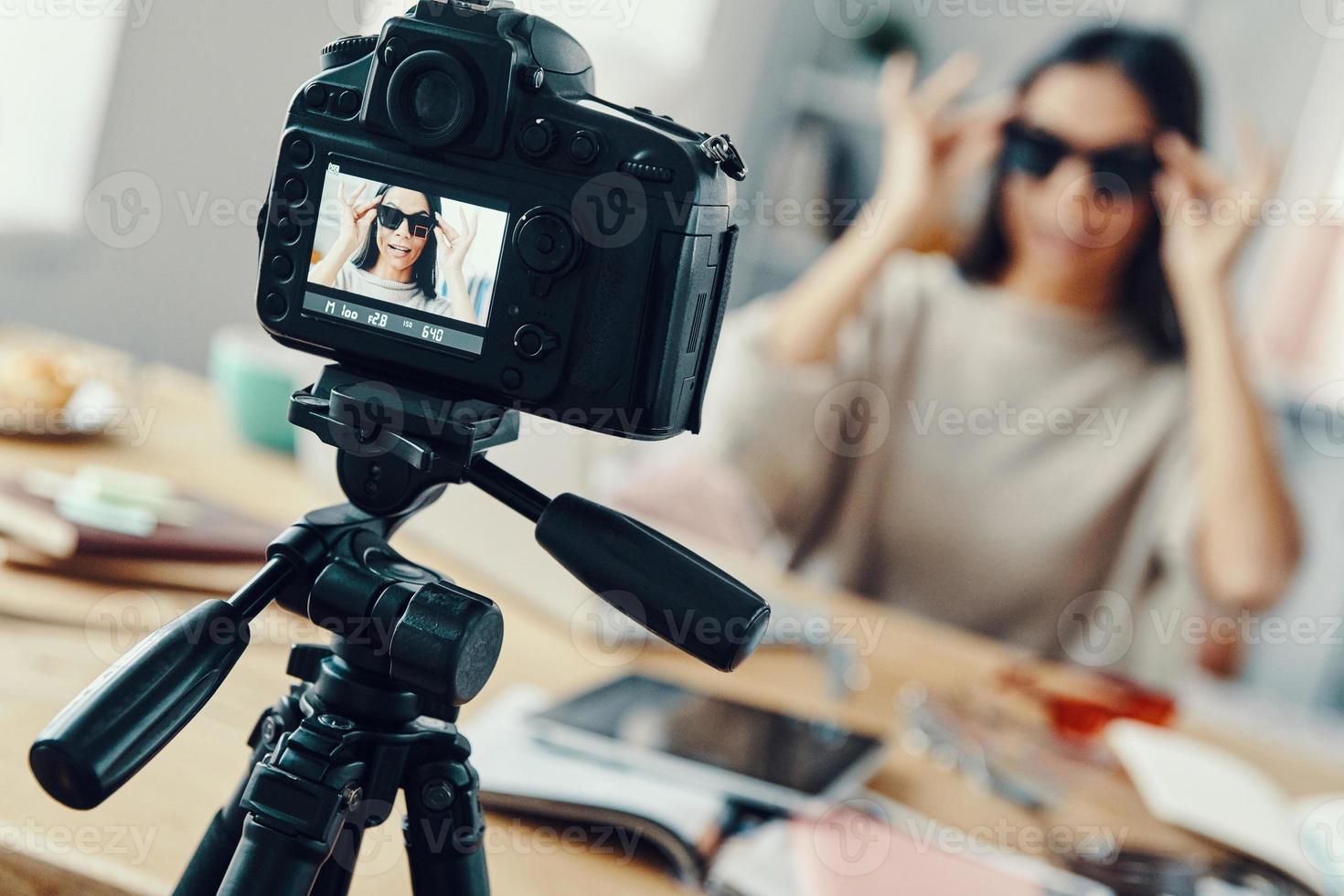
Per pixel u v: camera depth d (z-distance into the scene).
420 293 0.41
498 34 0.39
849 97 2.64
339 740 0.40
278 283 0.43
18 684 0.74
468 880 0.43
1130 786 0.97
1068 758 1.01
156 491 1.06
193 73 2.23
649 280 0.39
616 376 0.40
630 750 0.81
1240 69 2.38
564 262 0.39
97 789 0.34
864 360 2.52
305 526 0.42
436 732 0.43
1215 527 2.34
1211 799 0.93
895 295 2.52
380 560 0.42
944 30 2.56
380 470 0.44
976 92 2.52
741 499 1.61
